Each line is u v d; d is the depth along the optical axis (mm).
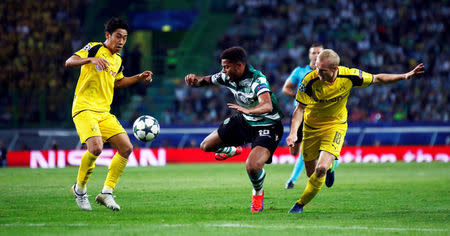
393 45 105000
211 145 24594
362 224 19453
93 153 22594
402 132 74000
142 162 66625
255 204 23141
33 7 92875
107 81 23734
